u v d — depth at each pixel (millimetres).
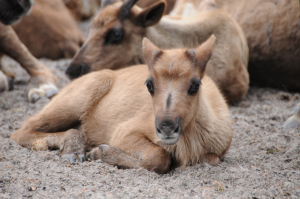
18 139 18703
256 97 30766
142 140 16469
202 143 16859
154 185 14062
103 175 14938
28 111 25344
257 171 15531
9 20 23344
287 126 22719
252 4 33469
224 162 16625
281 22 31641
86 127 19719
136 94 18688
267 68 33188
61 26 41906
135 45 27391
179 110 14414
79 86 20047
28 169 14953
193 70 15148
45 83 29281
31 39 41094
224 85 27906
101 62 27000
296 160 16641
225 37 28016
